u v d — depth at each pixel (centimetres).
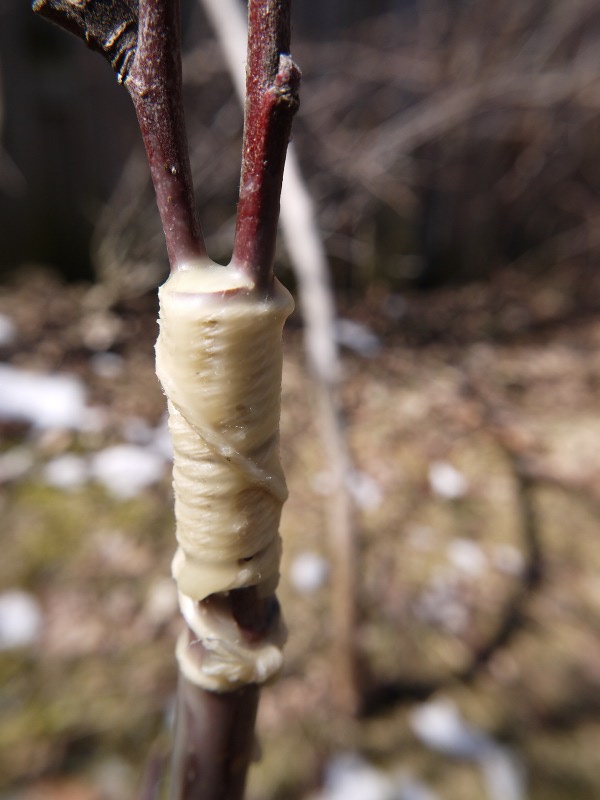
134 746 45
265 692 49
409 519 66
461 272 116
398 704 50
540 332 106
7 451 68
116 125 91
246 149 9
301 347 91
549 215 117
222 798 15
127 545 60
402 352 95
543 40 100
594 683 53
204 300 9
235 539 11
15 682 48
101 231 94
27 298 91
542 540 65
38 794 42
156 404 78
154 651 51
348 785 44
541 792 45
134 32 9
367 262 104
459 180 107
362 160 90
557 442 80
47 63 85
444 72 95
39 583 55
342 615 48
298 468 70
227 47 46
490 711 50
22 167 88
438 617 57
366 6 95
